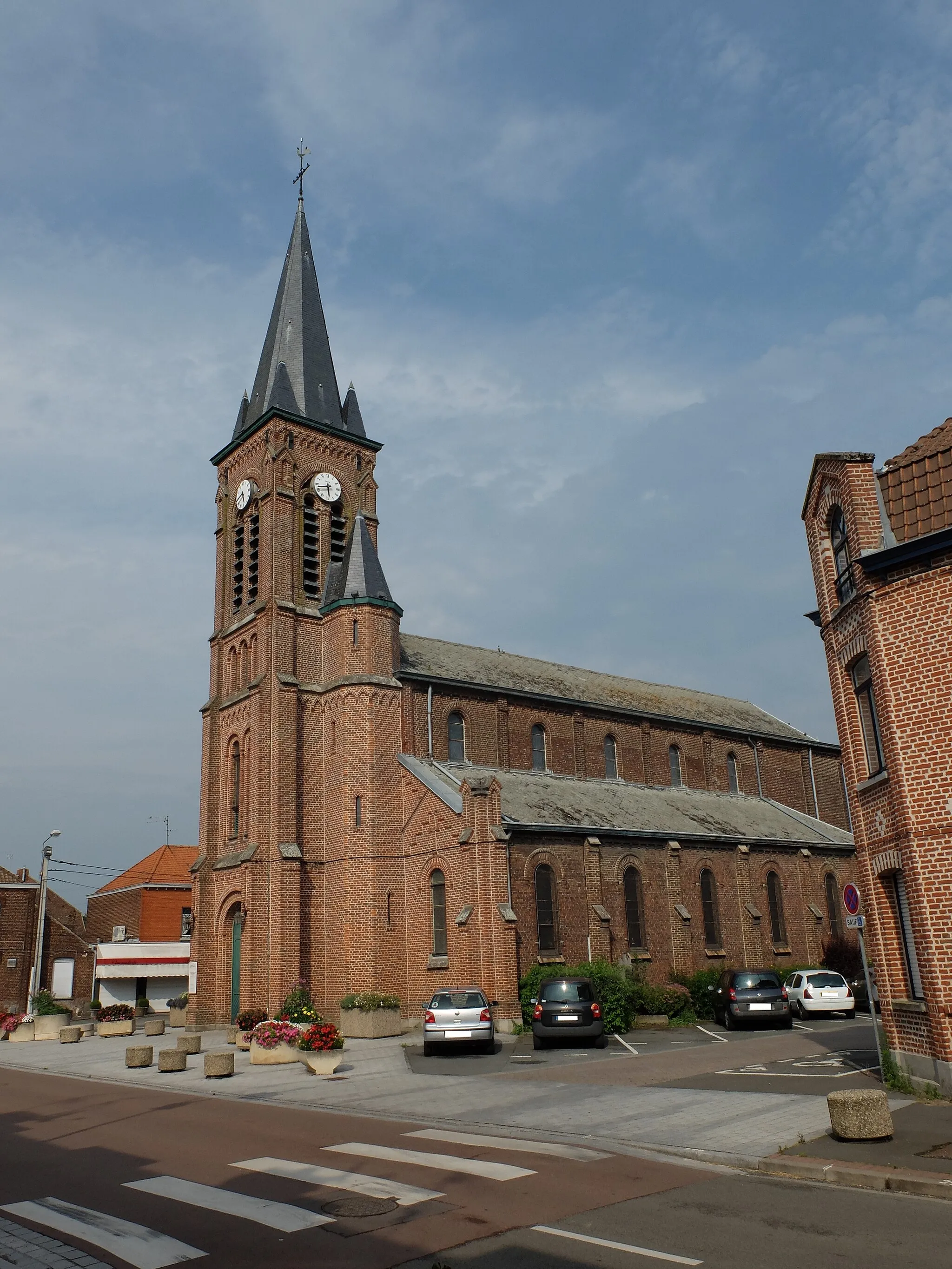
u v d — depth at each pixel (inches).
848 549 769.6
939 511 696.4
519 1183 471.2
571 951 1472.7
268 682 1590.8
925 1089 664.4
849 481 746.8
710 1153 525.3
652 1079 832.9
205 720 1748.3
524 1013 1311.5
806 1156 499.5
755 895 1824.6
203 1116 719.1
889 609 711.7
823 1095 693.9
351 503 1846.7
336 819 1557.6
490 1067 967.0
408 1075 923.4
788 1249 364.2
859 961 1889.8
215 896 1630.2
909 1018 703.1
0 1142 638.5
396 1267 351.6
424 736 1646.2
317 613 1681.8
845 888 743.1
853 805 799.7
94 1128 682.2
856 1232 384.2
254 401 1935.3
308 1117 705.0
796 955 1860.2
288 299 1951.3
